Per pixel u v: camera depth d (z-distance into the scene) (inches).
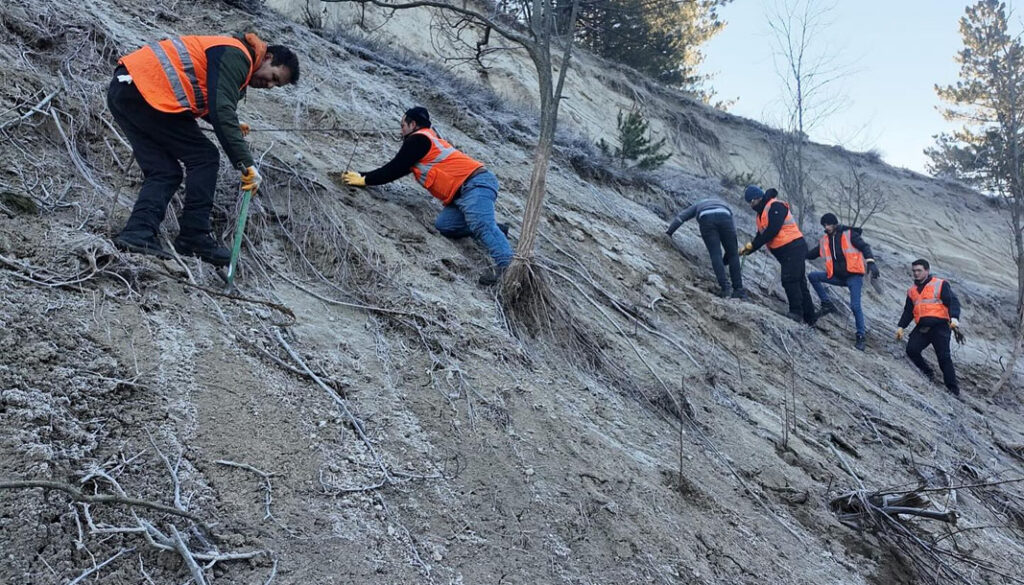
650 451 158.6
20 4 181.6
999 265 724.7
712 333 259.8
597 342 192.1
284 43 275.9
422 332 152.6
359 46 337.1
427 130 202.5
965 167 903.7
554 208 284.5
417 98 311.3
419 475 118.9
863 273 338.0
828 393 257.1
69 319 111.3
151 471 97.0
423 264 183.3
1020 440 320.2
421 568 103.0
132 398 105.0
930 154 1047.0
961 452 265.4
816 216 657.0
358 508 107.3
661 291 270.8
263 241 159.0
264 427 112.0
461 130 310.8
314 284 155.6
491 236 192.9
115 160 157.3
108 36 193.6
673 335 231.8
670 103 698.2
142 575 85.5
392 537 105.7
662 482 149.1
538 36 194.4
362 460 115.8
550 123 189.8
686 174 533.0
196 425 106.3
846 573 153.1
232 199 162.9
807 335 300.5
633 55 777.6
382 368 139.1
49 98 155.9
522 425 143.2
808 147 773.9
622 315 224.8
